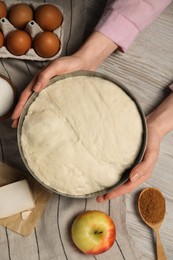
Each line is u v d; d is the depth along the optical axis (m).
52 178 0.59
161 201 0.73
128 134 0.59
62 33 0.72
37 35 0.70
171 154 0.75
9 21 0.71
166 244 0.73
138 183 0.64
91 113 0.59
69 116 0.59
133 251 0.69
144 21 0.70
